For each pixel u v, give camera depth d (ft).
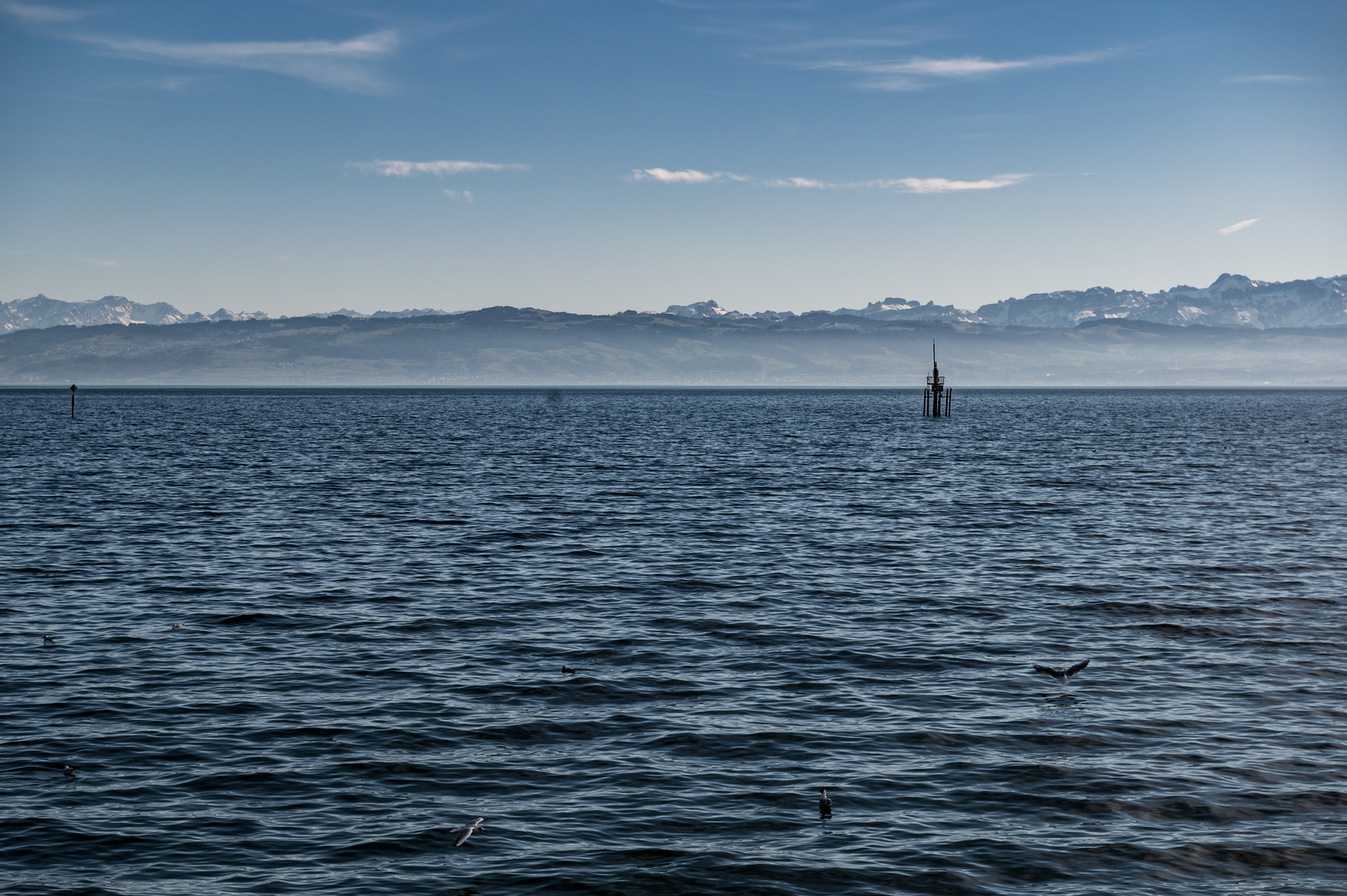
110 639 101.50
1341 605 118.01
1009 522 181.16
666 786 67.82
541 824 62.23
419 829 61.36
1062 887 55.77
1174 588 127.03
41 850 57.98
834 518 185.88
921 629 107.65
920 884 55.93
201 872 56.08
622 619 111.55
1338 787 67.82
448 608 115.85
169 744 73.87
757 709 82.64
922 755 73.36
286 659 95.50
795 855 58.70
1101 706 83.66
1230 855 59.11
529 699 84.69
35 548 149.59
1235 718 80.79
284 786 67.00
